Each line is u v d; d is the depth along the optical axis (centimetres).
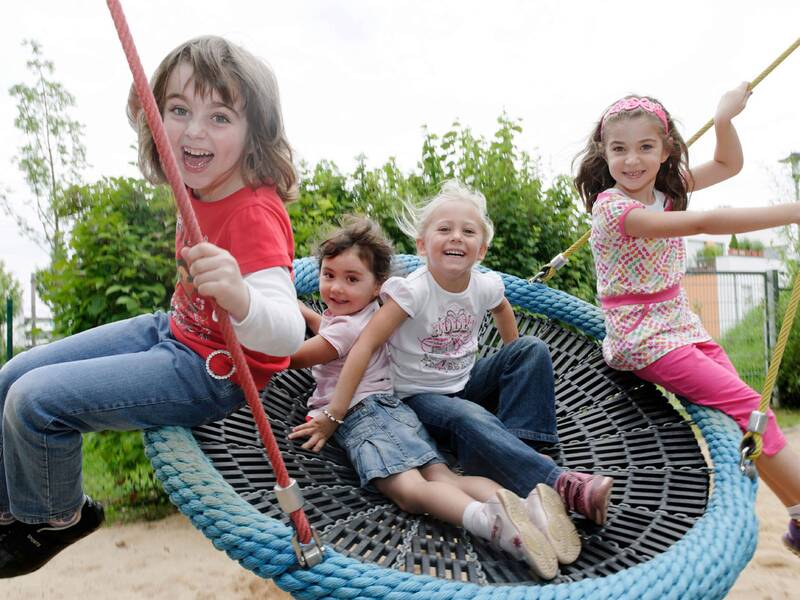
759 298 811
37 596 301
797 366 736
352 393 210
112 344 184
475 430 202
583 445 228
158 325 189
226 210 171
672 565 159
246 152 172
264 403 218
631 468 214
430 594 144
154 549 352
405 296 219
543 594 146
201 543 360
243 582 314
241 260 165
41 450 157
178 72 166
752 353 784
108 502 405
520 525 163
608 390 249
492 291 239
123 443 383
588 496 180
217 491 159
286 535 150
